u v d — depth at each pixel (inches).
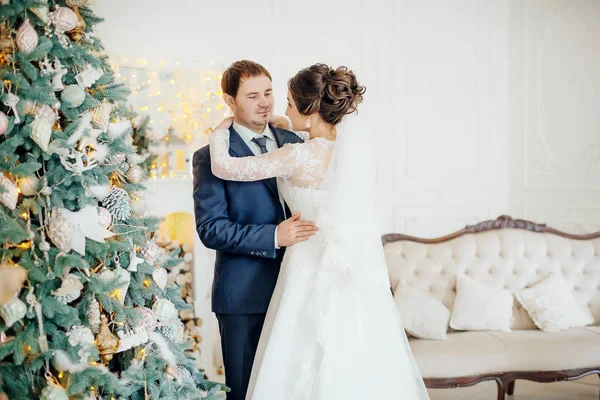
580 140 202.4
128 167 95.6
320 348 99.6
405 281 169.8
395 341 104.4
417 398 105.0
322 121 105.0
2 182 78.0
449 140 214.4
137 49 177.5
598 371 149.2
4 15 79.5
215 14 186.5
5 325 78.6
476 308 161.0
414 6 208.2
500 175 220.4
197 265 189.2
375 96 205.6
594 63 198.8
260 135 114.0
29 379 81.3
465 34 213.8
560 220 208.1
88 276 84.7
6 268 76.3
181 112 185.9
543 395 169.3
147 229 94.6
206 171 109.7
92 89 90.8
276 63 193.6
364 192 101.6
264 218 110.0
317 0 197.5
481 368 145.6
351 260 99.0
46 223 82.5
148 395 91.4
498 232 176.9
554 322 159.8
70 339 81.8
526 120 215.2
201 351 190.2
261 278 110.0
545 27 208.4
